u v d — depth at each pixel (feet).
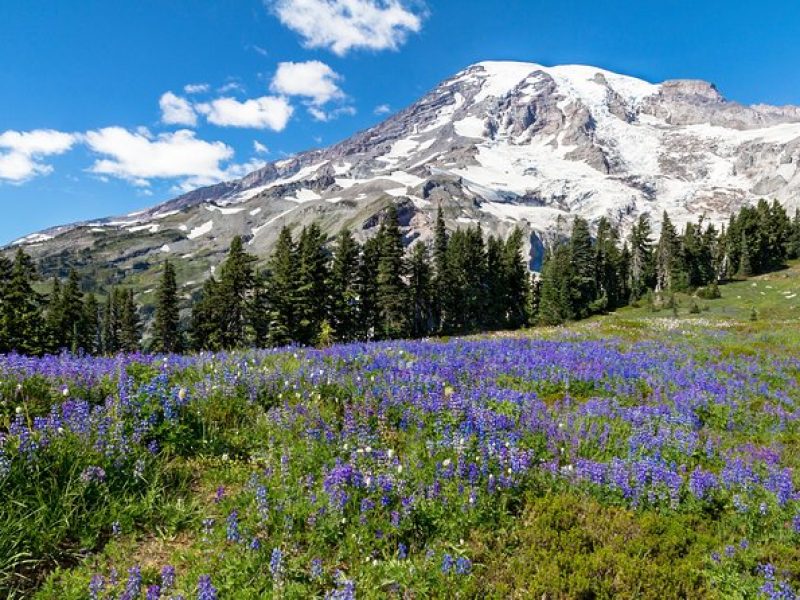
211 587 19.12
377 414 37.29
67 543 22.75
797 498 29.48
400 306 244.42
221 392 37.35
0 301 193.77
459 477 28.91
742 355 75.25
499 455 30.91
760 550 25.38
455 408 37.37
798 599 21.83
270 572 21.42
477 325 311.68
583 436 37.47
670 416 43.55
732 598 22.20
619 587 22.65
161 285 246.68
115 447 27.12
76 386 33.60
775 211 419.33
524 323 339.98
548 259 407.85
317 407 37.06
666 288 389.39
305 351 56.13
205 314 234.58
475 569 23.15
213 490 27.89
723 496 30.12
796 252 414.00
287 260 217.15
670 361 66.39
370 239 249.55
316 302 216.33
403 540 24.72
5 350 188.55
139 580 19.94
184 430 31.76
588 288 366.22
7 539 21.01
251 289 231.30
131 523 24.08
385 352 57.67
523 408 41.37
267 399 38.58
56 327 231.50
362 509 25.17
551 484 30.35
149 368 39.99
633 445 36.22
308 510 25.29
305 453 30.71
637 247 409.69
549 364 58.90
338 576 21.80
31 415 29.89
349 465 28.40
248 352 53.26
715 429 44.21
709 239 406.62
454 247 309.22
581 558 23.95
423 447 32.76
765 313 267.59
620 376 56.39
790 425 44.96
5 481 23.09
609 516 27.63
